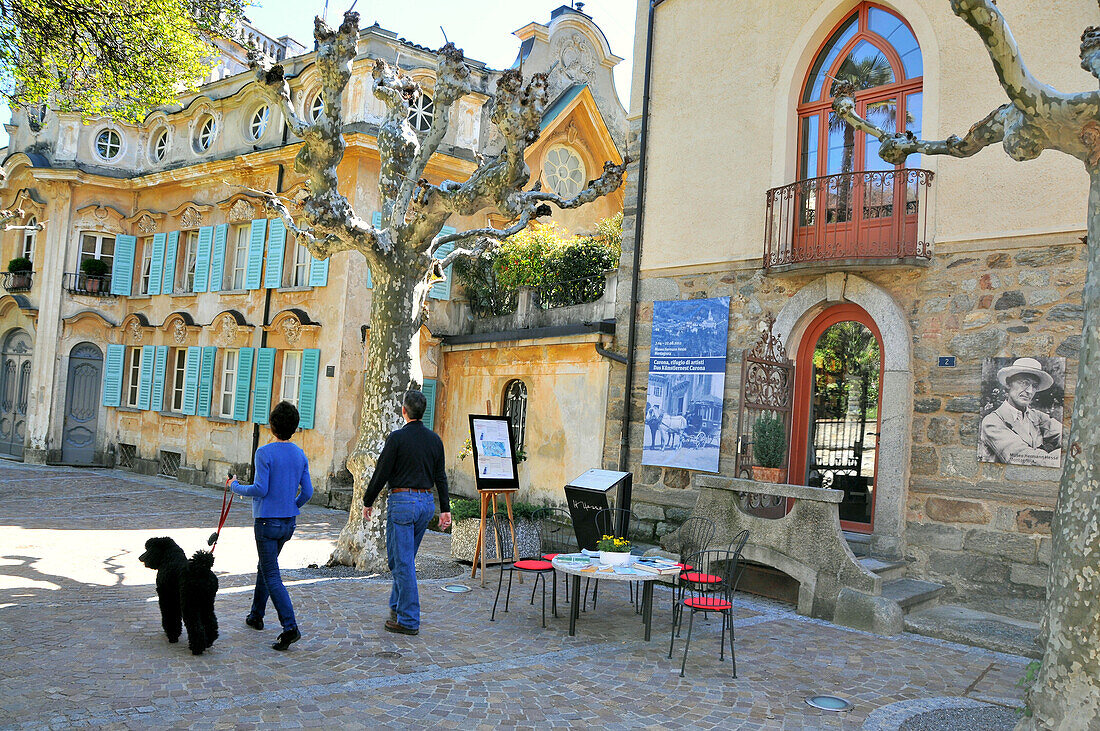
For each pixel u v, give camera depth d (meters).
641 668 5.88
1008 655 6.63
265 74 8.86
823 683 5.71
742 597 8.69
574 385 12.81
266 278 17.64
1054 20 8.18
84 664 5.23
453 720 4.65
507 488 9.08
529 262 15.10
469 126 16.94
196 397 18.89
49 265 21.23
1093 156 4.22
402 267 9.22
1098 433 3.93
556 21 19.12
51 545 9.78
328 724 4.47
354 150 15.83
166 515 13.19
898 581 8.27
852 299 9.36
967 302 8.52
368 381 9.27
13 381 22.47
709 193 11.09
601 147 19.45
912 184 9.12
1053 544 4.12
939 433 8.55
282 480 5.93
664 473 11.15
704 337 10.84
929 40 9.08
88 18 11.62
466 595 8.08
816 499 7.96
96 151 21.58
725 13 11.18
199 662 5.39
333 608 7.14
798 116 10.40
